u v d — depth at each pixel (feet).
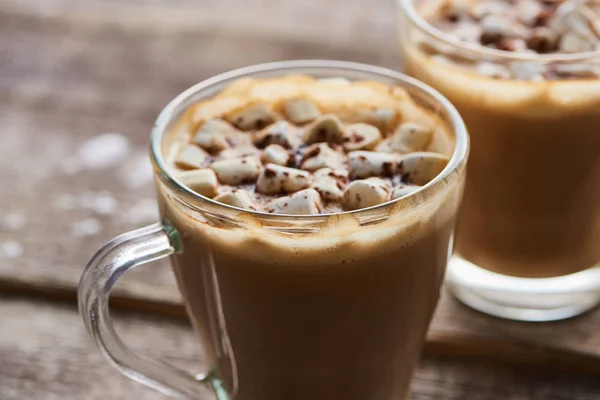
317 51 2.38
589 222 1.93
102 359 1.90
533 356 1.90
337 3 2.52
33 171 2.18
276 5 2.52
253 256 1.65
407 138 1.74
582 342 1.90
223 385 1.80
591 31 1.92
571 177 1.89
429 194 1.64
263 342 1.70
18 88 2.34
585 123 1.85
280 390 1.75
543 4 2.00
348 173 1.70
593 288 1.95
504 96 1.85
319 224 1.61
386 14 2.48
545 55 1.87
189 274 1.72
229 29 2.45
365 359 1.72
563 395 1.85
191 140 1.78
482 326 1.93
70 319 1.95
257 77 1.82
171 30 2.46
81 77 2.36
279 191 1.68
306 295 1.66
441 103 1.75
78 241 2.05
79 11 2.53
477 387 1.86
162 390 1.79
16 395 1.85
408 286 1.69
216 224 1.65
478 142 1.90
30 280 1.98
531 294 1.94
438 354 1.92
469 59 1.88
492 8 2.00
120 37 2.45
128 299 1.96
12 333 1.93
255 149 1.75
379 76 1.81
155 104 2.29
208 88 1.79
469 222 1.95
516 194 1.91
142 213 2.10
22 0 2.56
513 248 1.94
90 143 2.23
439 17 2.03
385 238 1.64
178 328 1.94
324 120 1.75
